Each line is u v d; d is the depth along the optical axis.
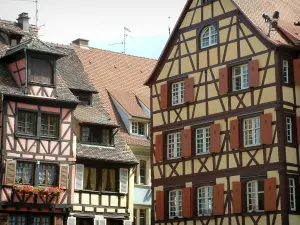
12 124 33.22
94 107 38.44
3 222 32.41
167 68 35.94
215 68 33.19
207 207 32.59
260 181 30.34
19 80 34.25
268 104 30.28
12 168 32.81
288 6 34.97
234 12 32.56
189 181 33.59
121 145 38.03
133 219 38.62
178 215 34.06
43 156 33.81
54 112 34.53
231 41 32.56
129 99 42.06
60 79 35.84
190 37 34.84
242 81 31.92
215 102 32.91
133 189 37.97
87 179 36.19
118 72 43.97
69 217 34.78
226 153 31.92
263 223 29.66
